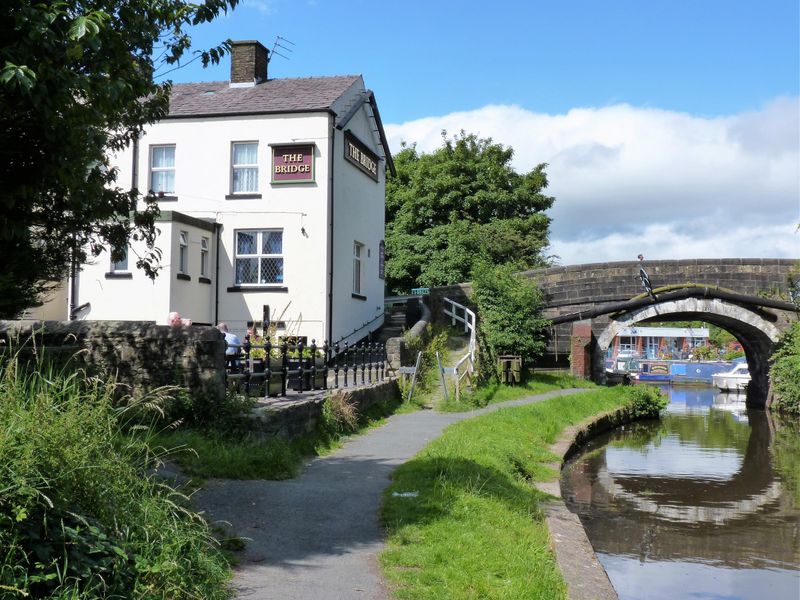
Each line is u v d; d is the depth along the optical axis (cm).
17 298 805
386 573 536
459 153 3762
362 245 2375
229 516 659
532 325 2466
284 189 2066
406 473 871
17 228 664
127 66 666
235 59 2317
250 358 1115
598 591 549
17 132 607
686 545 992
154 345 936
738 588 823
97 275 1853
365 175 2398
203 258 2048
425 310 2520
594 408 2155
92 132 624
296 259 2052
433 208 3675
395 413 1550
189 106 2150
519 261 3434
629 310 2808
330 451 1059
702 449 1873
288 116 2066
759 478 1478
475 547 609
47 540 398
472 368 1952
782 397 2886
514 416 1580
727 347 6938
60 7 571
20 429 421
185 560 455
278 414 966
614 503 1227
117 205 802
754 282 2800
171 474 738
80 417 471
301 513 689
